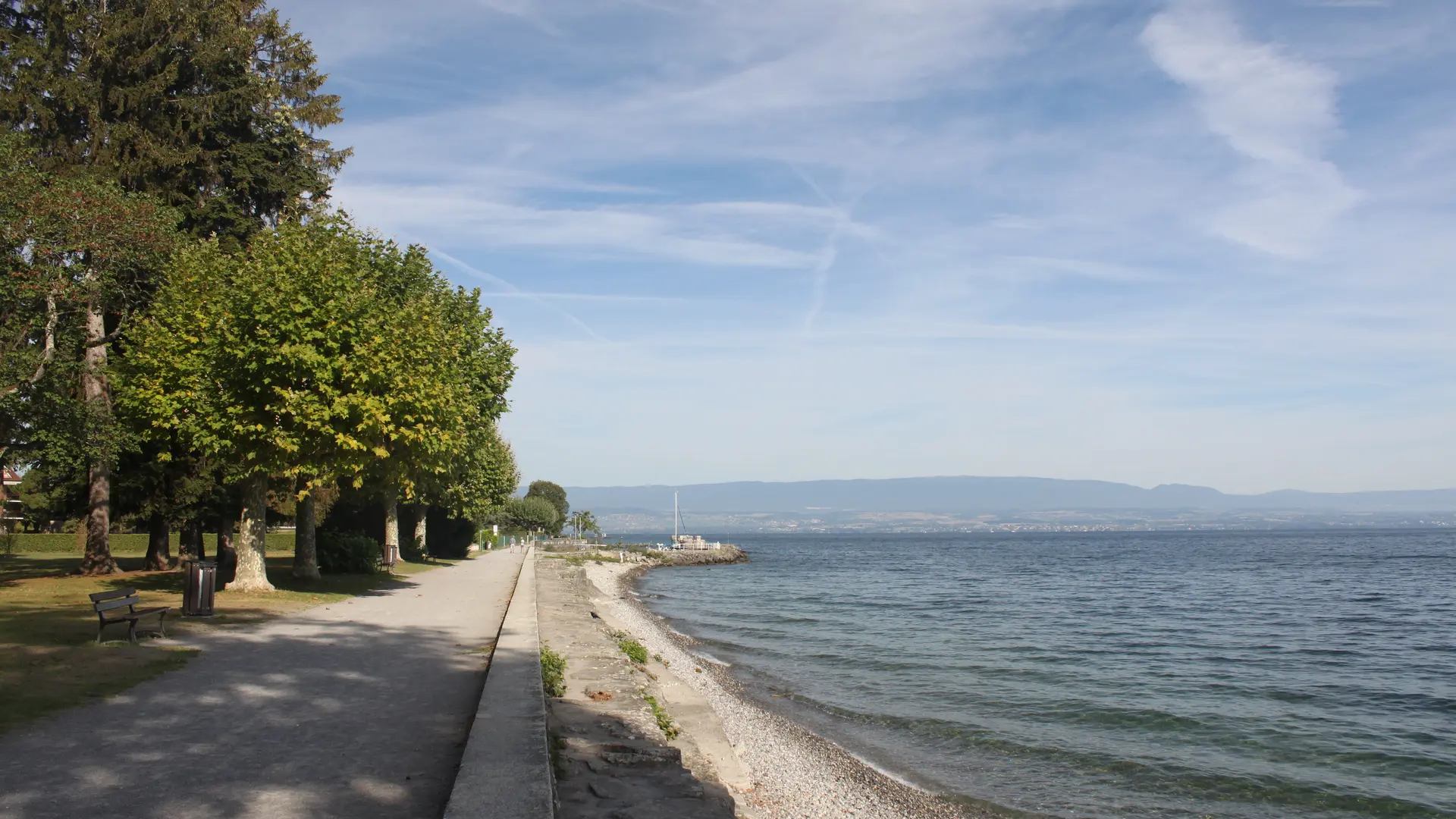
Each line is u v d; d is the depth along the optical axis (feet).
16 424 79.92
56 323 80.23
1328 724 60.23
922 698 66.85
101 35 92.27
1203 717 61.93
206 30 99.86
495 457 164.76
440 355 81.82
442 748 26.86
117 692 34.42
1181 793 45.19
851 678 75.25
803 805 38.55
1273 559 345.51
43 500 189.26
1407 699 69.10
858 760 48.98
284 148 110.32
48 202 72.02
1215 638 105.81
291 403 68.80
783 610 139.54
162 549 108.06
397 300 94.02
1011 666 82.79
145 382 75.51
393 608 69.15
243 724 29.66
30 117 91.71
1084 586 201.05
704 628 112.68
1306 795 45.19
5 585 80.23
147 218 78.13
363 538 111.24
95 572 93.97
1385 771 49.49
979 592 184.34
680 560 345.10
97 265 78.48
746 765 43.65
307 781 23.44
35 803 21.35
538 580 117.29
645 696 41.04
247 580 75.97
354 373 71.36
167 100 96.99
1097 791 45.19
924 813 40.47
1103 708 64.34
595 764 27.94
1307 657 91.20
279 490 111.14
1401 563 302.45
